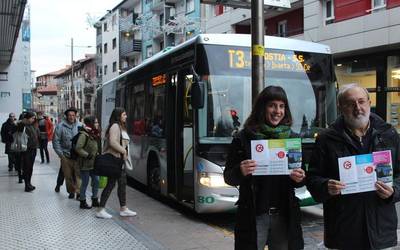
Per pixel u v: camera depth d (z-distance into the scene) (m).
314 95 8.34
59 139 9.74
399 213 8.69
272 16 25.05
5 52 28.41
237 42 8.01
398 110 16.95
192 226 7.62
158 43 46.62
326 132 3.48
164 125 9.28
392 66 17.20
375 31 16.83
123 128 8.09
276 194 3.60
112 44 58.41
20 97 33.56
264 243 3.62
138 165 11.27
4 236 6.70
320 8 19.78
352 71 18.84
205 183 7.57
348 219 3.35
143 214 8.57
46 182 12.28
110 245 6.18
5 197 9.90
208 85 7.72
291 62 8.30
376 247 3.31
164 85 9.38
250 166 3.47
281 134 3.50
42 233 6.84
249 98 7.94
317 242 6.63
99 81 64.19
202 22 31.52
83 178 8.73
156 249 6.00
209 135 7.64
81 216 8.01
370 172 3.23
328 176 3.45
